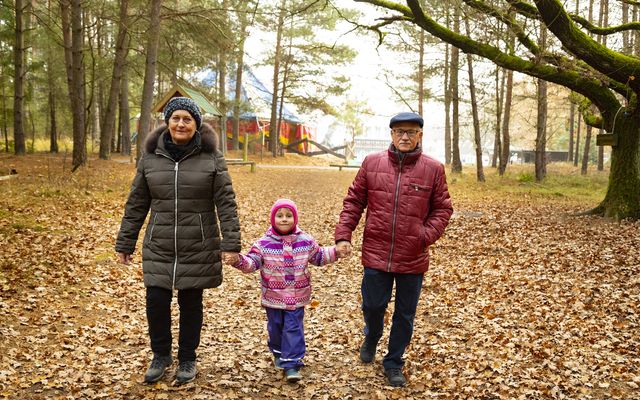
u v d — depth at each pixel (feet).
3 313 16.90
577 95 46.01
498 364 14.66
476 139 76.33
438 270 26.53
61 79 96.17
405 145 13.23
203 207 12.78
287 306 13.51
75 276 21.83
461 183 73.20
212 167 12.74
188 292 13.03
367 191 13.73
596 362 14.96
